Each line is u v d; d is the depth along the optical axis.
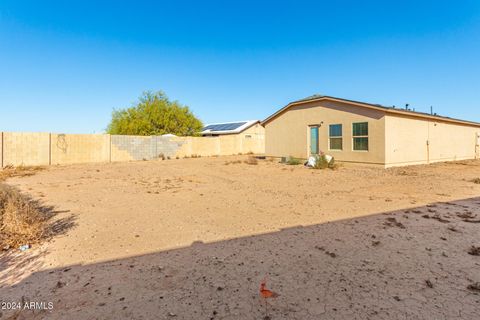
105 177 11.88
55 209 6.29
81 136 18.81
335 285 2.98
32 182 10.33
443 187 8.98
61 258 3.70
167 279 3.13
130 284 3.03
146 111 29.62
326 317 2.45
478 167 15.12
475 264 3.45
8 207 4.68
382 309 2.55
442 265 3.43
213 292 2.87
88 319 2.43
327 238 4.39
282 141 20.20
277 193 8.24
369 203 6.81
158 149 23.05
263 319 2.43
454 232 4.61
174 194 8.16
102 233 4.69
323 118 17.27
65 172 13.62
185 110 31.61
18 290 2.91
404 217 5.52
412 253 3.79
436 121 17.75
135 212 6.08
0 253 3.82
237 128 33.91
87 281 3.09
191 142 25.69
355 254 3.77
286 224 5.16
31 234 4.32
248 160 20.38
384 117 14.07
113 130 29.73
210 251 3.92
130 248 4.05
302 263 3.51
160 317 2.46
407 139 15.50
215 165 17.34
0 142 15.52
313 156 16.06
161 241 4.32
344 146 16.14
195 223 5.26
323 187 9.22
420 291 2.85
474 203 6.69
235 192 8.46
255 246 4.09
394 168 14.38
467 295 2.78
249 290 2.90
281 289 2.91
